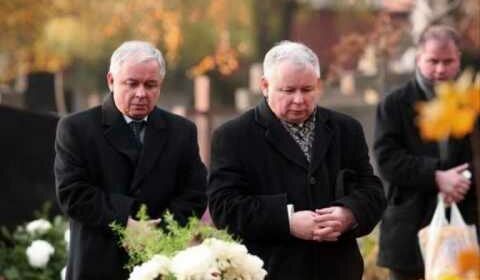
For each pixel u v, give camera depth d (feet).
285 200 33.86
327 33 150.92
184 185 36.22
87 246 35.12
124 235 33.35
